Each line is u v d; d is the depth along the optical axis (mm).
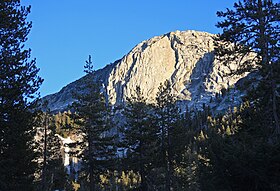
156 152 39938
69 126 37625
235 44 19641
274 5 19125
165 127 40906
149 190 40469
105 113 38406
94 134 36312
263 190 14102
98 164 35688
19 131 18781
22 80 19188
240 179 14250
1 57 19062
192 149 66688
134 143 39812
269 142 14273
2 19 19594
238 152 13578
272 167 13453
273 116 18531
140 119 41156
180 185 46469
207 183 14906
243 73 19438
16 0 21219
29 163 20062
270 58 18578
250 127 18781
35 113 20375
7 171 17891
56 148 41906
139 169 39625
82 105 37719
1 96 18281
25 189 19375
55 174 49031
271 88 18438
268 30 19078
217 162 14375
